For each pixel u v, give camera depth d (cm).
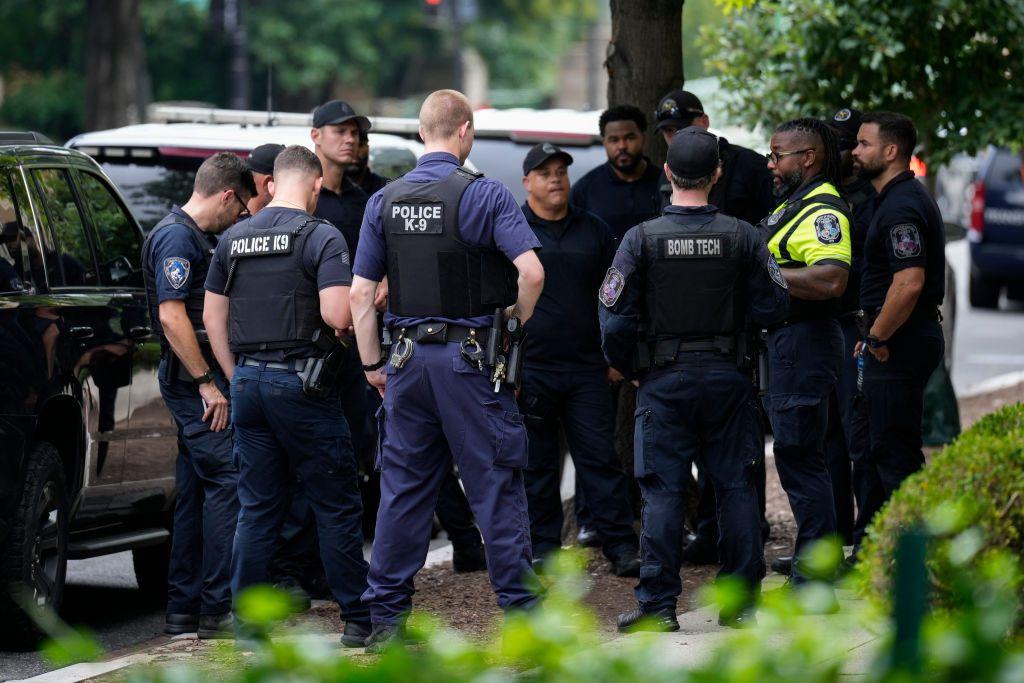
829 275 1873
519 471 1772
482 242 1722
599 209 2411
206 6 11594
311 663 713
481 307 1728
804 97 3291
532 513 2264
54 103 11256
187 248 1984
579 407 2223
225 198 2033
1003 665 670
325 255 1814
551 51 14662
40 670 1886
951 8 3105
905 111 3294
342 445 1847
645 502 1855
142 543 2227
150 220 2820
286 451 1850
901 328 2020
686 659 1570
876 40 3088
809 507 1914
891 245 1978
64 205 2158
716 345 1822
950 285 3822
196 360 1973
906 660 690
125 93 8738
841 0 3198
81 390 2059
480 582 2275
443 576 2352
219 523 1995
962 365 5191
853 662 1301
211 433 2008
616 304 1822
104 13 8650
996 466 1380
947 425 3183
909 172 2020
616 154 2378
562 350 2206
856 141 2197
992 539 1355
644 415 1847
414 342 1733
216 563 1995
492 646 905
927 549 737
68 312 2034
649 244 1817
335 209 2262
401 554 1781
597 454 2225
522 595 1756
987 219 6538
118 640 2138
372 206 1764
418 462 1773
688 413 1831
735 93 3566
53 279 2061
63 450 2067
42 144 2175
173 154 2850
